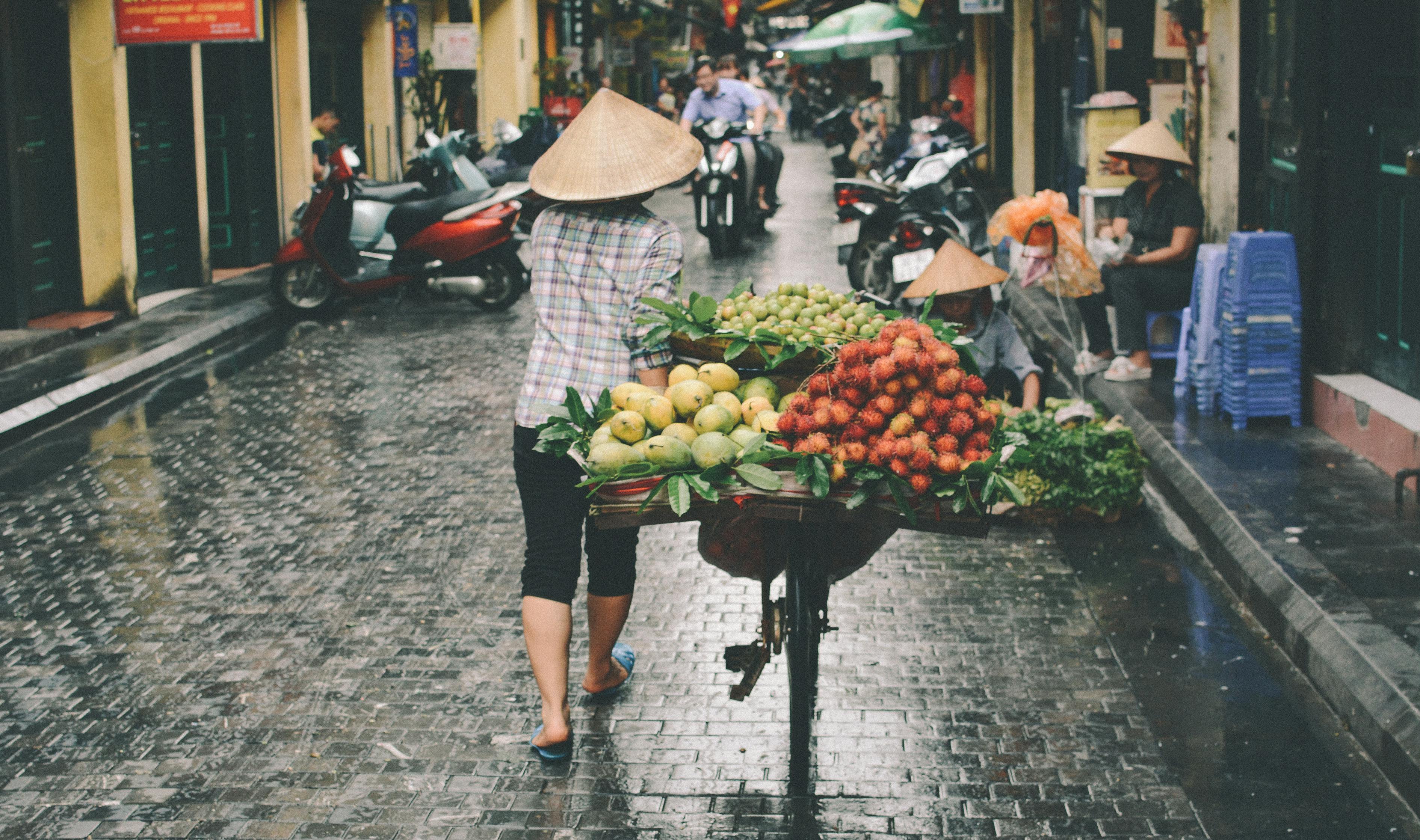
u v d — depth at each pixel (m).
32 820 3.69
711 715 4.31
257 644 4.92
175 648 4.88
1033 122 18.77
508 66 26.92
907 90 36.22
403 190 13.19
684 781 3.88
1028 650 4.83
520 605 5.30
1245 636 4.96
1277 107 7.89
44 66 11.10
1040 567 5.73
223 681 4.59
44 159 11.21
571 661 4.74
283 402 8.88
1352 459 6.54
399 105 21.55
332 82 18.89
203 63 14.72
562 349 4.03
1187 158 8.30
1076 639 4.93
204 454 7.61
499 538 6.11
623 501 3.64
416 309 12.69
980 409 3.59
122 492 6.86
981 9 18.42
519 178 14.15
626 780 3.89
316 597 5.39
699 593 5.43
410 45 20.31
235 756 4.06
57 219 11.35
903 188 12.12
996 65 22.86
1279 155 8.12
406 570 5.70
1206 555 5.86
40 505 6.66
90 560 5.84
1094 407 7.09
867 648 4.86
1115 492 6.17
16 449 7.78
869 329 4.12
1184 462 6.57
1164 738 4.14
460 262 12.19
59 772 3.97
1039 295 12.56
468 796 3.81
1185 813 3.69
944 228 11.40
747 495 3.56
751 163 15.52
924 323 3.92
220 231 15.09
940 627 5.05
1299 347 7.09
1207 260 7.48
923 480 3.44
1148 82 12.00
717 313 4.30
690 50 56.84
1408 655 4.26
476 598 5.37
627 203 4.02
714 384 3.85
